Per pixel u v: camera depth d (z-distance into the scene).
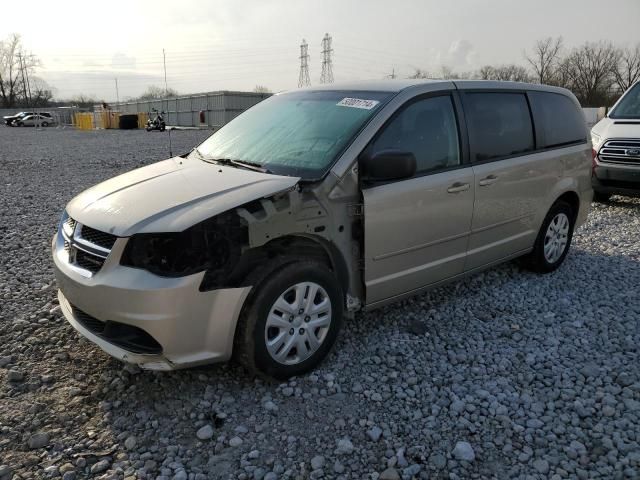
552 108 5.29
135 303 2.94
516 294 4.95
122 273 2.99
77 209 3.49
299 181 3.41
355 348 3.89
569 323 4.34
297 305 3.34
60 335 4.00
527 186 4.86
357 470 2.70
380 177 3.51
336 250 3.57
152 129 40.62
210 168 3.83
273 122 4.33
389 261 3.83
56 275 3.48
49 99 90.75
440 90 4.23
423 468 2.71
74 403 3.20
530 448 2.86
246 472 2.67
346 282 3.69
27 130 45.75
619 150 8.41
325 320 3.51
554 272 5.58
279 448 2.85
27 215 8.10
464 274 4.55
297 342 3.38
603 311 4.58
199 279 2.97
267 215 3.15
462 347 3.94
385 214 3.68
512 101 4.82
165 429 2.99
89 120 48.53
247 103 52.72
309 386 3.39
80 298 3.18
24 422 3.01
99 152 20.12
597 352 3.88
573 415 3.12
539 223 5.15
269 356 3.26
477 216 4.41
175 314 2.95
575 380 3.50
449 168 4.17
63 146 23.75
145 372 3.52
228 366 3.60
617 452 2.81
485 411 3.16
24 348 3.80
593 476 2.65
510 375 3.57
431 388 3.41
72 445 2.85
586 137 5.73
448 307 4.64
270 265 3.20
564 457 2.79
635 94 9.20
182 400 3.25
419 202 3.89
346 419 3.09
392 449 2.85
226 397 3.26
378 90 4.12
